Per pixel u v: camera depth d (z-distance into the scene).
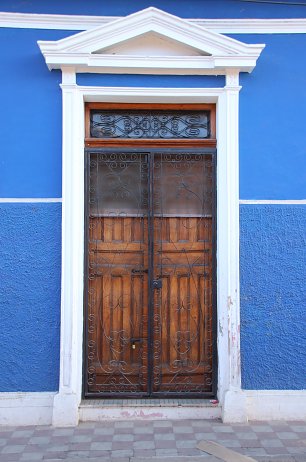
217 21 4.56
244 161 4.49
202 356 4.57
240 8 4.59
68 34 4.50
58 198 4.41
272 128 4.52
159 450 3.81
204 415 4.39
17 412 4.31
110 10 4.54
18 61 4.45
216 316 4.53
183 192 4.63
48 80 4.45
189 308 4.59
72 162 4.36
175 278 4.60
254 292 4.45
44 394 4.34
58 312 4.38
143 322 4.57
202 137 4.66
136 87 4.43
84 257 4.50
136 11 4.55
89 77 4.45
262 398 4.41
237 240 4.42
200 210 4.63
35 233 4.39
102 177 4.61
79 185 4.42
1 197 4.39
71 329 4.29
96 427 4.22
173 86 4.47
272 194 4.48
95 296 4.56
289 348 4.46
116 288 4.58
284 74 4.56
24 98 4.44
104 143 4.57
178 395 4.52
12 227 4.39
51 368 4.37
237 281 4.40
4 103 4.43
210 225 4.62
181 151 4.58
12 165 4.41
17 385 4.35
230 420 4.30
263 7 4.60
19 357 4.36
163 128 4.67
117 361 4.55
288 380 4.45
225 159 4.45
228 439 3.99
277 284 4.47
